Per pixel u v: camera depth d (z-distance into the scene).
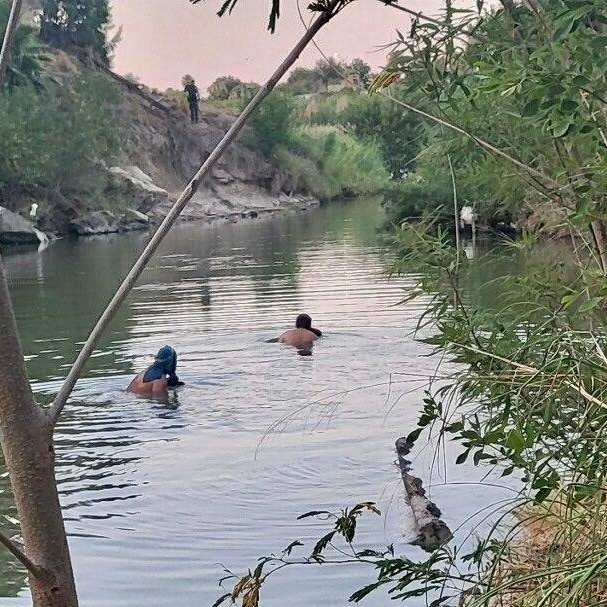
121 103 56.59
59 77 56.84
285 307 17.42
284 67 2.51
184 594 6.25
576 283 4.18
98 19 63.59
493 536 5.33
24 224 39.00
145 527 7.45
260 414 10.59
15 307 19.91
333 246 28.41
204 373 12.74
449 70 4.21
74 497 8.25
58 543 2.39
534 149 4.17
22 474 2.38
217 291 20.17
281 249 28.81
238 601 5.58
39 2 62.78
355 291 18.39
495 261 4.94
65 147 45.22
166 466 8.95
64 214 44.50
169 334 15.62
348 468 8.49
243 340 14.77
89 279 24.55
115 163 49.03
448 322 4.10
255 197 57.22
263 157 59.53
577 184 3.90
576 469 3.32
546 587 3.23
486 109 4.12
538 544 3.93
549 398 3.34
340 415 10.14
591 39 3.30
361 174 60.06
